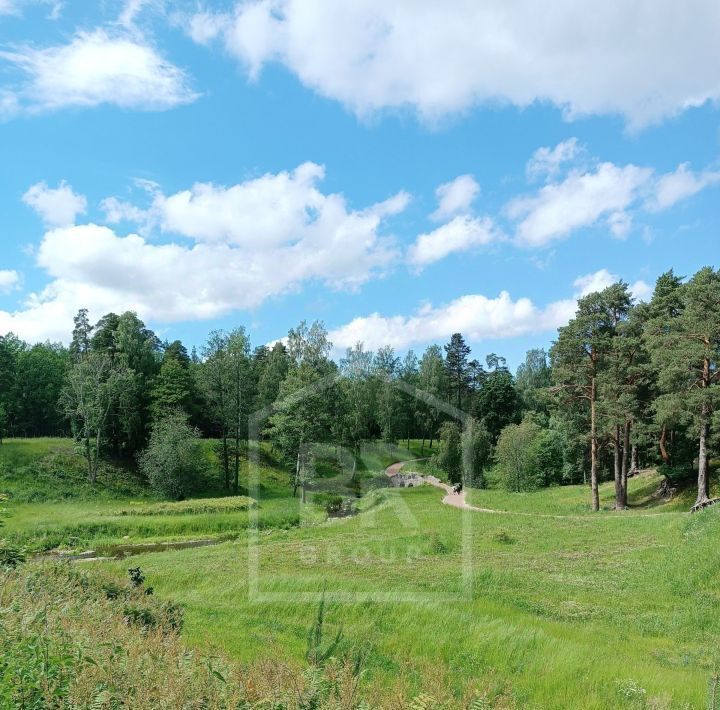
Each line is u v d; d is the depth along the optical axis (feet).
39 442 198.70
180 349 277.64
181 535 122.31
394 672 31.76
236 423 186.91
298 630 37.27
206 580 58.80
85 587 35.65
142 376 222.28
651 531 93.56
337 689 19.17
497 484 177.17
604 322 154.10
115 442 211.00
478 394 174.91
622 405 142.10
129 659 18.75
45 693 15.05
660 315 155.74
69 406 200.34
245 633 36.68
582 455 200.75
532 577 63.77
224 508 140.97
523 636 39.91
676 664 39.37
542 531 96.37
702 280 132.36
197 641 33.63
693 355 123.44
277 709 16.87
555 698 30.83
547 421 243.19
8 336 262.26
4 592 24.80
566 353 156.35
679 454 148.66
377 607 40.83
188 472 179.52
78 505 158.92
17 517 131.44
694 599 55.83
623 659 38.99
